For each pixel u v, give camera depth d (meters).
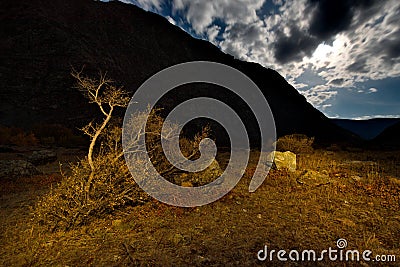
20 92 38.94
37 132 26.97
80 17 62.31
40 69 42.47
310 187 7.55
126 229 4.63
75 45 47.84
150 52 66.38
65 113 38.00
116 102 5.20
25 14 49.50
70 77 42.56
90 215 4.96
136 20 78.19
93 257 3.71
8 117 35.66
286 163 10.07
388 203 6.05
